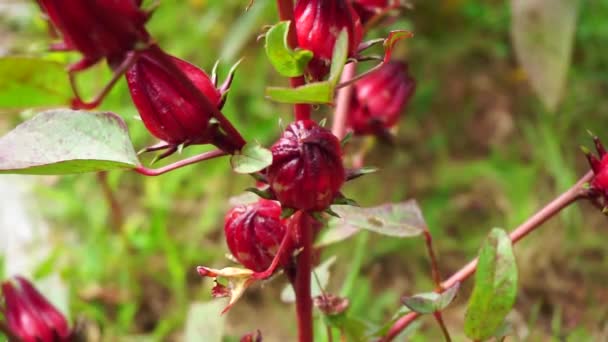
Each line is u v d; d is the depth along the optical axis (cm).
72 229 77
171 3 100
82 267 72
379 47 89
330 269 72
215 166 82
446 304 41
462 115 87
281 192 37
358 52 38
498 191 78
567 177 76
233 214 41
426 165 82
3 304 50
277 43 36
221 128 37
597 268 70
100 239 73
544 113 85
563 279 70
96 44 33
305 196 36
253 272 39
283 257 40
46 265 63
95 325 67
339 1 37
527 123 86
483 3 100
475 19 97
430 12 96
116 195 80
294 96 35
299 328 43
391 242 73
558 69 62
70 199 77
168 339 68
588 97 87
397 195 79
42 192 76
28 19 98
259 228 40
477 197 78
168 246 68
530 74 63
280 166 36
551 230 73
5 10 100
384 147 83
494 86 91
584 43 92
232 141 37
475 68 93
